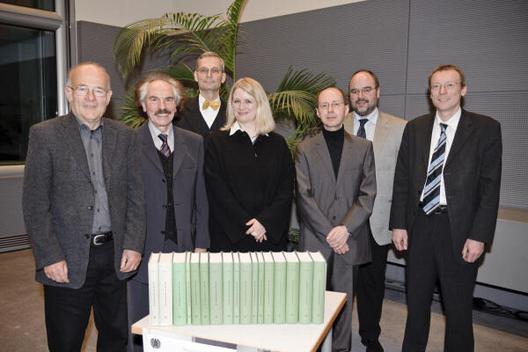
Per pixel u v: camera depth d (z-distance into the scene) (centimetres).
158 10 521
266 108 214
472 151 199
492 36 295
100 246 171
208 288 138
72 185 162
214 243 211
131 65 442
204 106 279
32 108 458
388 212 242
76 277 165
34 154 159
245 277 138
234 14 358
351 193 220
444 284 208
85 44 451
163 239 196
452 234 201
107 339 186
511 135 295
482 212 199
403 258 336
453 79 199
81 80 161
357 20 356
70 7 456
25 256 422
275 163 214
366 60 354
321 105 220
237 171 208
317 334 135
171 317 138
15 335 269
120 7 492
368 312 250
